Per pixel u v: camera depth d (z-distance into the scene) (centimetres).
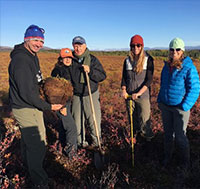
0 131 449
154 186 284
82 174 317
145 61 322
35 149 258
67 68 343
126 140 354
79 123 375
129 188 281
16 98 239
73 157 334
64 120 329
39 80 268
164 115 312
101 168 328
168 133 318
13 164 307
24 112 242
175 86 278
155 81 1141
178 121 289
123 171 320
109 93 851
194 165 296
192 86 262
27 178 296
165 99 296
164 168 324
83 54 321
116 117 537
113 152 374
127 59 341
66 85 285
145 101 335
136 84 336
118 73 1620
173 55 272
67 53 322
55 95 259
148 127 352
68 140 340
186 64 266
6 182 258
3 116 566
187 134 431
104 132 449
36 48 244
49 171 322
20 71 220
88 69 319
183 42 266
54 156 359
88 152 374
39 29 242
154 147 387
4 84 1134
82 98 357
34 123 251
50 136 438
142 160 350
